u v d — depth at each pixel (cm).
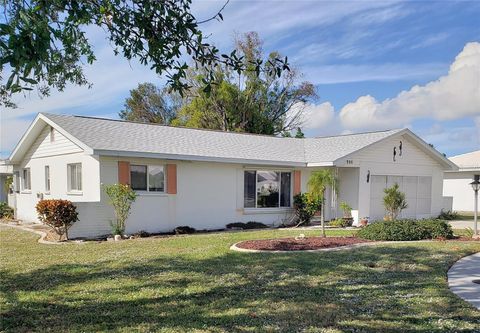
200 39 437
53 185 1650
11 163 1989
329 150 1872
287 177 1784
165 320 510
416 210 2019
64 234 1249
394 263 852
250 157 1648
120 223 1308
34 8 339
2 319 512
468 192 2867
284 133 3912
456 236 1320
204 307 560
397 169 1912
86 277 730
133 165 1406
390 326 486
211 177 1577
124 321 507
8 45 289
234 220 1634
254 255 936
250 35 3231
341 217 1827
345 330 473
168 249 1030
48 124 1630
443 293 627
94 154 1281
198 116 3562
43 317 521
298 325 490
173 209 1482
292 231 1484
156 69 444
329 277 730
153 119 4603
